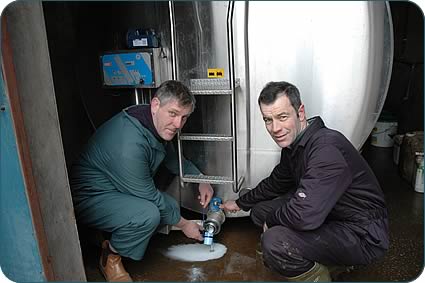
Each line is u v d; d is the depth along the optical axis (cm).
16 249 120
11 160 108
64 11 195
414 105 354
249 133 165
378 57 153
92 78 195
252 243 184
